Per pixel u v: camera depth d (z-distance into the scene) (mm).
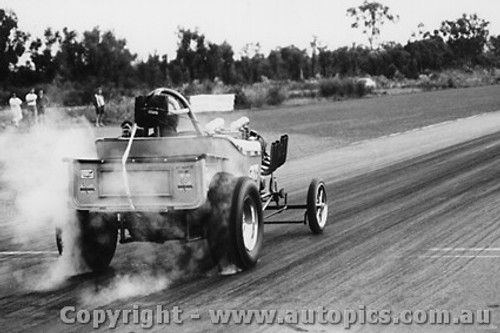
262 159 19641
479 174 33031
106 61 117250
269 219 23688
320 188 21078
